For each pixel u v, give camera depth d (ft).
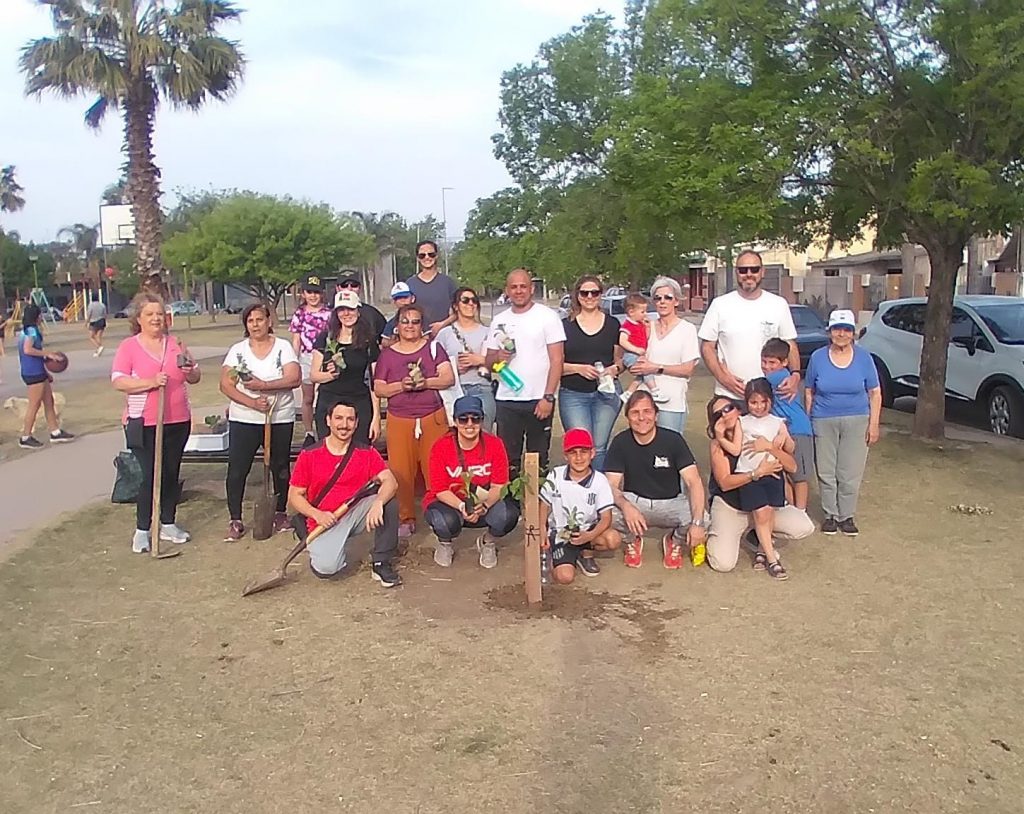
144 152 70.54
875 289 117.50
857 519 25.14
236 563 22.06
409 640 17.21
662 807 11.73
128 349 22.61
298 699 14.93
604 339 23.38
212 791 12.32
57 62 66.64
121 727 14.11
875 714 14.06
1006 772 12.43
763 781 12.28
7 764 13.09
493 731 13.73
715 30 32.04
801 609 18.48
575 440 19.84
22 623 18.35
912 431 37.22
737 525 20.99
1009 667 15.66
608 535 20.68
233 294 247.09
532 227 130.72
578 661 16.12
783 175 32.45
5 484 31.35
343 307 23.16
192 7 69.92
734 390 22.33
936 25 28.81
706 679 15.33
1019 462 32.14
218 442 26.55
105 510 27.50
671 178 33.12
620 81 116.47
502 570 21.31
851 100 31.37
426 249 28.19
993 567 20.90
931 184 29.27
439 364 23.25
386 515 20.17
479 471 20.77
